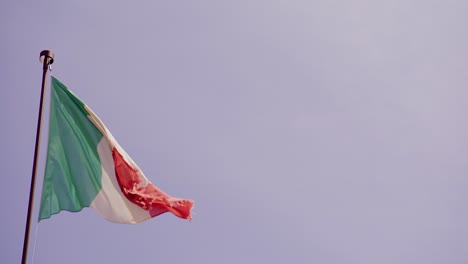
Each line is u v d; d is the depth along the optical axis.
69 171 16.97
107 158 17.41
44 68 17.11
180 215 17.33
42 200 16.31
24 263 14.13
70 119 17.55
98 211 16.83
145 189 17.42
